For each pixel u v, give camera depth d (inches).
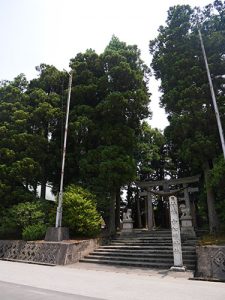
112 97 819.4
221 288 343.3
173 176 1184.8
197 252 475.8
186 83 770.2
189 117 719.1
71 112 884.6
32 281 378.6
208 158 696.4
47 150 888.3
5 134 854.5
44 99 919.7
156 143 1106.7
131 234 764.6
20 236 765.9
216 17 816.3
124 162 773.9
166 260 542.3
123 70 870.4
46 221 749.3
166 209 1128.8
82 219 682.8
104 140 842.8
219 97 713.0
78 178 857.5
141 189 1125.1
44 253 622.5
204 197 781.3
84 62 964.6
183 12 869.8
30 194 802.2
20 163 793.6
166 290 328.2
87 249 655.1
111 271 496.4
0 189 768.3
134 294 304.8
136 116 902.4
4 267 534.9
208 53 786.8
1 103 924.0
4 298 271.3
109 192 818.8
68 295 292.0
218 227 669.9
